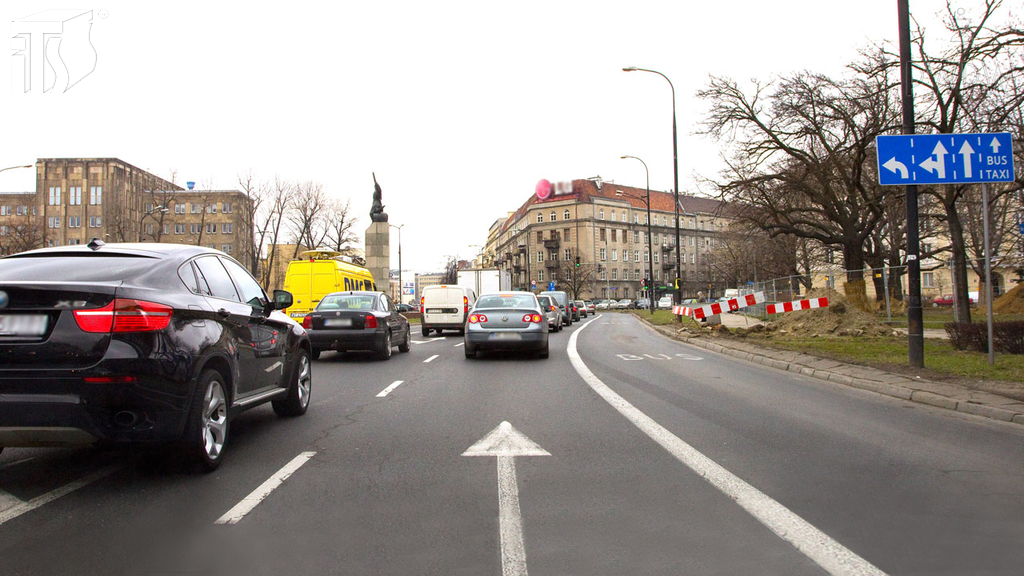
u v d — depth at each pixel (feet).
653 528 12.66
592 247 295.89
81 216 251.19
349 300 47.03
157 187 205.46
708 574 10.57
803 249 156.87
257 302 21.63
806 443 19.75
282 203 210.59
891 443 19.75
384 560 11.23
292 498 14.58
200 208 273.33
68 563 11.05
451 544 11.93
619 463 17.48
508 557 11.32
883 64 68.13
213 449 16.83
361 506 14.05
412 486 15.49
